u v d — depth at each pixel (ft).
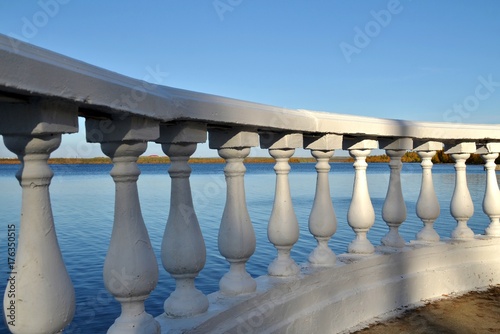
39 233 5.00
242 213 9.50
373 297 12.64
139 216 6.80
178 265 8.13
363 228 13.33
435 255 14.56
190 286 8.42
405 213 14.10
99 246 35.58
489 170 16.15
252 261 31.94
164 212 52.16
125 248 6.63
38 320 4.93
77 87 5.04
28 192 5.02
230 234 9.37
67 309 5.15
